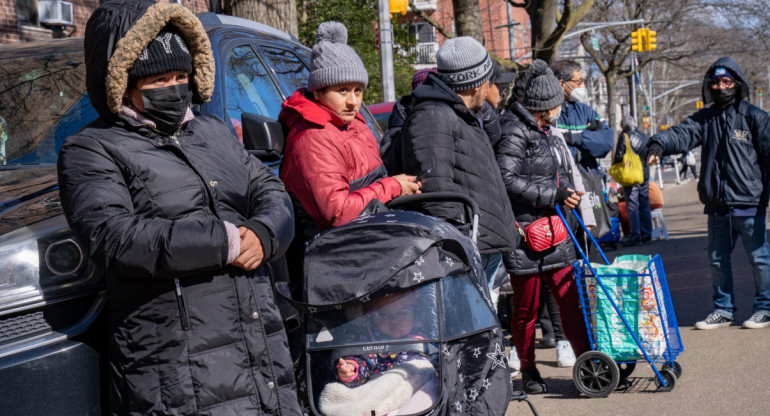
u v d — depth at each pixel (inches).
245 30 196.4
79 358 104.9
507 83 248.7
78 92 159.2
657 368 221.1
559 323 251.3
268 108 184.4
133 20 102.1
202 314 101.3
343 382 125.2
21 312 103.6
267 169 119.0
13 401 99.3
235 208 109.7
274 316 109.0
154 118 104.3
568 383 227.5
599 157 311.3
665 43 1857.8
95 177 99.8
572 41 1916.8
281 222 107.4
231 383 101.9
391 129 234.1
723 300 281.9
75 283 107.7
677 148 281.3
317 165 141.8
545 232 203.0
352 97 149.1
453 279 127.7
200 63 111.0
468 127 174.4
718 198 276.8
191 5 701.3
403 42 867.4
